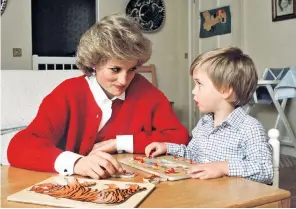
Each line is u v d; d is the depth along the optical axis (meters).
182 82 5.38
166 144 1.10
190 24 5.20
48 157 0.87
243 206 0.61
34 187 0.68
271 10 4.09
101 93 1.13
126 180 0.77
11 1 4.26
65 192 0.65
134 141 1.13
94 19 4.99
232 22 4.54
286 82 3.19
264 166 0.88
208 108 1.08
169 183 0.73
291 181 2.77
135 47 0.95
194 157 1.12
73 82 1.15
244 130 0.99
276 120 3.68
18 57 4.34
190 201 0.61
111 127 1.17
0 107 1.61
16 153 0.93
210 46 4.87
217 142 1.05
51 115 1.07
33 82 1.72
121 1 4.90
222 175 0.80
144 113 1.20
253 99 3.68
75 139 1.11
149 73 5.02
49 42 4.84
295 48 3.82
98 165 0.79
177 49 5.30
